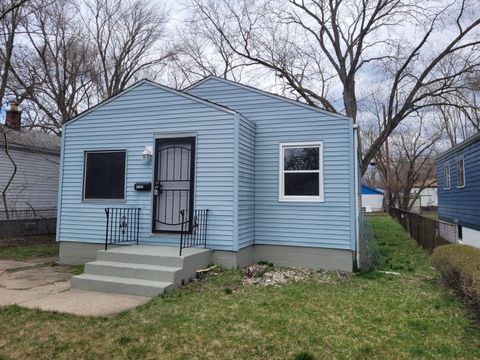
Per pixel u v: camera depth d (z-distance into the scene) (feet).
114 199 25.12
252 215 25.16
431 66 52.70
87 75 64.03
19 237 43.01
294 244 24.57
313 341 11.86
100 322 13.25
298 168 25.12
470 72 50.11
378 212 111.55
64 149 26.66
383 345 11.69
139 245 23.89
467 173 39.04
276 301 16.20
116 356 10.60
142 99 24.94
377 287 19.39
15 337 11.84
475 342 12.09
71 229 25.96
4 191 38.96
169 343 11.48
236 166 22.43
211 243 22.54
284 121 25.50
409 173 101.55
